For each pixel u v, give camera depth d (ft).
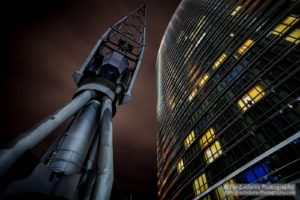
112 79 52.11
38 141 27.58
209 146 84.02
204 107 101.35
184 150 110.52
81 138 37.32
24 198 23.53
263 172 50.75
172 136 139.85
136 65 59.52
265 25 76.95
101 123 39.78
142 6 99.25
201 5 173.17
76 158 34.22
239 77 79.25
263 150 53.72
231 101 78.59
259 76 66.80
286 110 51.67
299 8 62.95
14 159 23.12
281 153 47.44
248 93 70.49
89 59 51.19
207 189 73.36
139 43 71.05
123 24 77.77
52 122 31.24
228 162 66.90
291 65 55.98
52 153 36.27
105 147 33.50
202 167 83.66
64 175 31.07
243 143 63.10
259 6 86.07
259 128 58.34
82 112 43.45
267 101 59.98
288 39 61.77
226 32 108.68
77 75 47.57
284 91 55.01
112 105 48.42
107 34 64.23
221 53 103.71
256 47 76.89
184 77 149.79
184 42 180.65
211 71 107.76
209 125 89.71
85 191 31.83
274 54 65.26
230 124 72.95
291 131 47.80
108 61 53.47
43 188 26.71
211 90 99.55
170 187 120.16
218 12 131.95
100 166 29.78
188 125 114.93
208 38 130.72
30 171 25.09
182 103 137.39
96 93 46.78
